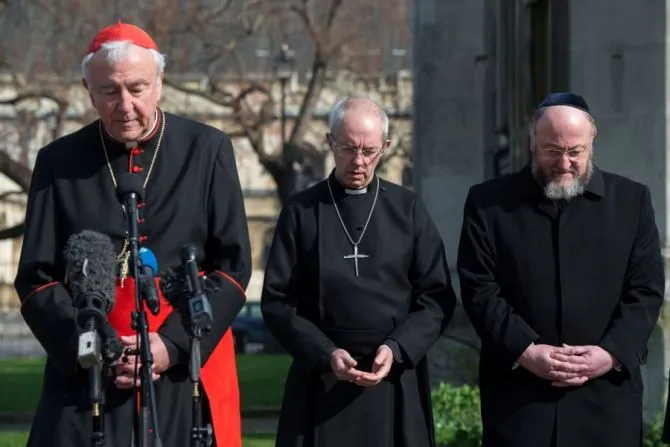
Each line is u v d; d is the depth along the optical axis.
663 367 20.38
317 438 12.45
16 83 50.88
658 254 12.87
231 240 11.49
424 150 30.50
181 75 55.94
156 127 11.62
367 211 12.70
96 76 11.02
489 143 29.02
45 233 11.39
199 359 10.14
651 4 21.00
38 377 37.75
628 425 12.48
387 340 12.38
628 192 12.85
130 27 11.24
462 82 29.70
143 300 10.02
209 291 11.12
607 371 12.41
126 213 10.31
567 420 12.45
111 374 10.77
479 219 12.92
